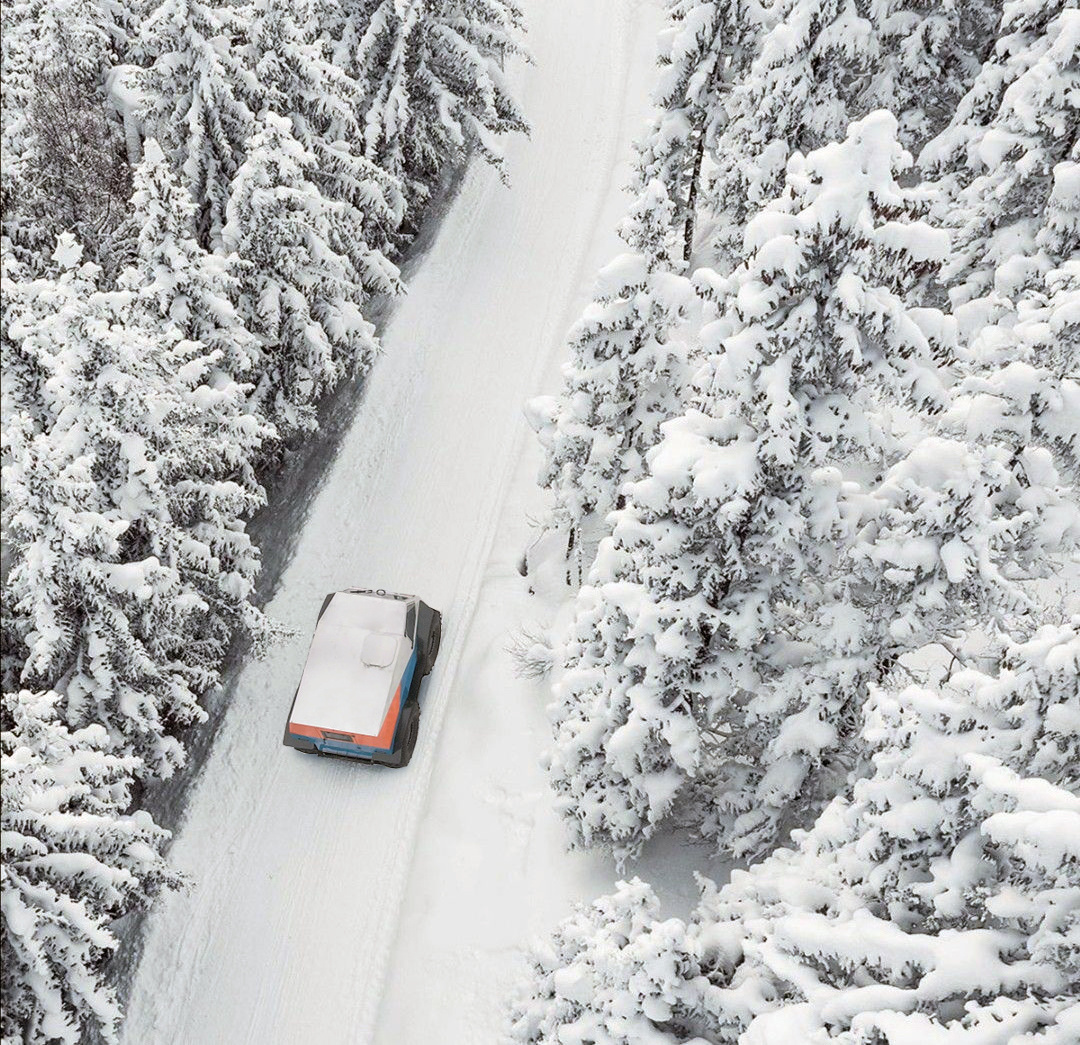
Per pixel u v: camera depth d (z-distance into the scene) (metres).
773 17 20.27
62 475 12.01
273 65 18.69
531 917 14.55
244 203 17.45
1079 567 15.26
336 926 14.72
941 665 15.05
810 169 10.01
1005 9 18.42
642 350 15.21
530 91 31.02
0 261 17.16
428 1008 13.90
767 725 12.91
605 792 13.66
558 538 19.72
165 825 15.81
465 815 15.91
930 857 8.57
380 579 19.38
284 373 19.55
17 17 22.25
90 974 10.92
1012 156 17.09
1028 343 11.59
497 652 17.97
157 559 14.11
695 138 22.64
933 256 9.93
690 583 12.16
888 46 20.75
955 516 10.91
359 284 21.19
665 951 9.21
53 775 10.83
